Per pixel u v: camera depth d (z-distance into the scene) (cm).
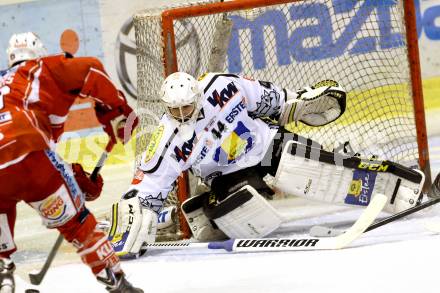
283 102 1452
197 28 1688
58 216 977
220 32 1609
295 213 1583
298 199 1714
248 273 1128
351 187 1391
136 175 1370
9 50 1045
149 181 1341
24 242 1551
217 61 1647
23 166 950
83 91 998
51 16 2298
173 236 1486
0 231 1011
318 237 1319
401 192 1409
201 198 1417
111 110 1016
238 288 1054
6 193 971
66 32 2309
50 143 990
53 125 1018
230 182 1374
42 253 1452
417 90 1548
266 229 1348
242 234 1355
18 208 1853
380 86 1877
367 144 1891
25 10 2281
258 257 1228
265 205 1327
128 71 2347
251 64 1914
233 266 1181
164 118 1341
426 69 2472
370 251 1160
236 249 1291
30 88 982
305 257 1184
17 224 1712
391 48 1975
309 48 1986
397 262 1073
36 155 959
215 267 1190
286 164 1357
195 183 1516
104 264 1000
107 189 1934
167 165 1330
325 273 1070
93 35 2320
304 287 1016
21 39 1045
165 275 1177
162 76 1491
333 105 1527
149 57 1533
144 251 1362
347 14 2000
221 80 1358
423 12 2459
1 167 946
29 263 1370
